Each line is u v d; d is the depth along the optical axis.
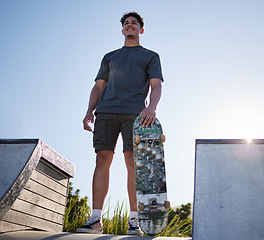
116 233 4.18
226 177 1.86
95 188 2.60
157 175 2.39
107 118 2.78
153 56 2.99
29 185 2.47
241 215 1.67
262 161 1.91
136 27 3.10
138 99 2.84
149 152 2.48
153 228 2.20
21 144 2.27
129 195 2.59
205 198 1.77
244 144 2.01
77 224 4.19
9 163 2.12
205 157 1.98
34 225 2.50
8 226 2.14
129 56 2.98
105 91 2.97
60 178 3.07
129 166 2.64
